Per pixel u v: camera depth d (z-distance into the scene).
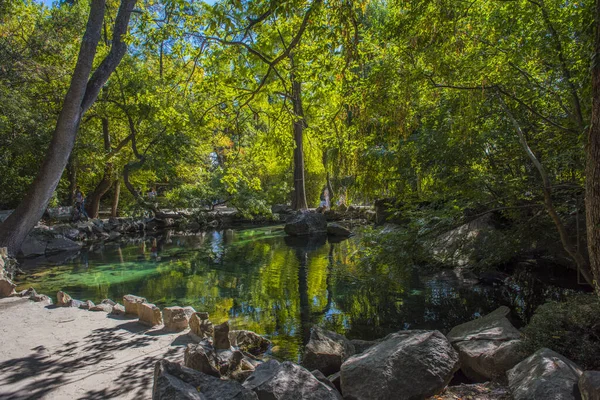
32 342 5.75
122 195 31.38
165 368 3.57
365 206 27.50
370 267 8.75
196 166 23.73
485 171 8.17
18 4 16.44
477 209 8.61
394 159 8.98
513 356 4.72
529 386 3.62
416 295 9.58
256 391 3.63
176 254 16.88
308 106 10.96
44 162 12.95
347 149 9.58
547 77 7.46
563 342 4.74
